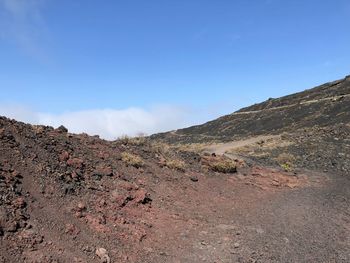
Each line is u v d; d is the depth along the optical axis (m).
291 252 9.95
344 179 20.12
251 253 9.69
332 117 53.38
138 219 10.49
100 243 8.66
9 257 7.10
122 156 14.60
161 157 16.95
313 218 12.96
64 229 8.53
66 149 12.80
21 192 9.05
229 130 71.00
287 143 35.16
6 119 12.74
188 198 13.28
